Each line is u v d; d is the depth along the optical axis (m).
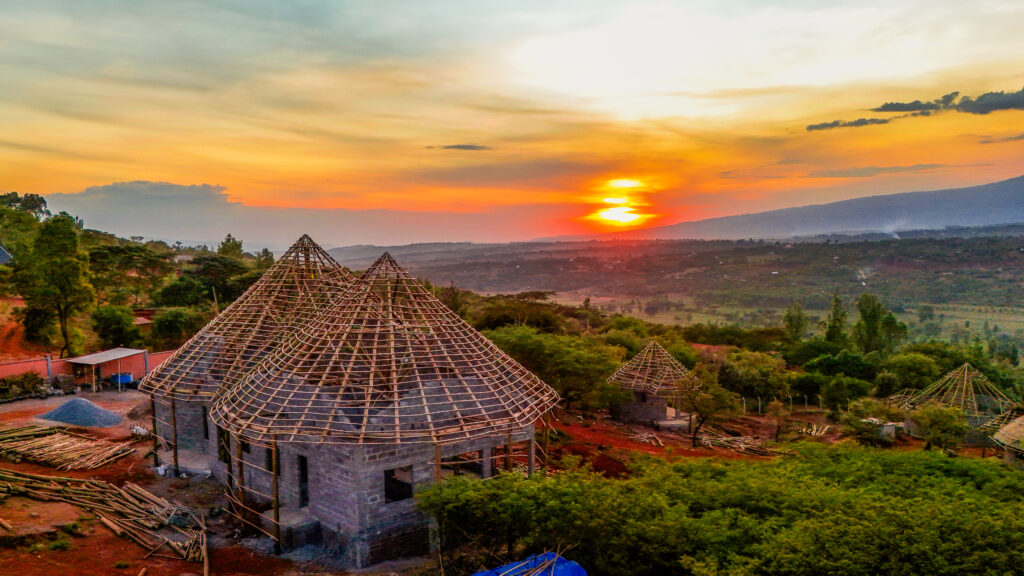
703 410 43.88
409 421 22.64
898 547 15.64
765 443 43.66
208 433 31.45
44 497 24.84
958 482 25.66
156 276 93.69
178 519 24.91
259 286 33.91
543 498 18.84
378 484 22.38
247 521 24.11
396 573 21.50
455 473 27.05
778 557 16.17
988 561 15.22
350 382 23.83
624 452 37.22
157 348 62.25
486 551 22.02
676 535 17.77
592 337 76.25
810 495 21.16
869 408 48.56
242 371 29.16
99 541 22.44
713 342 100.38
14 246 79.38
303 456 25.03
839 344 86.56
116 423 35.84
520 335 44.97
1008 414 45.03
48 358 46.22
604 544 18.22
